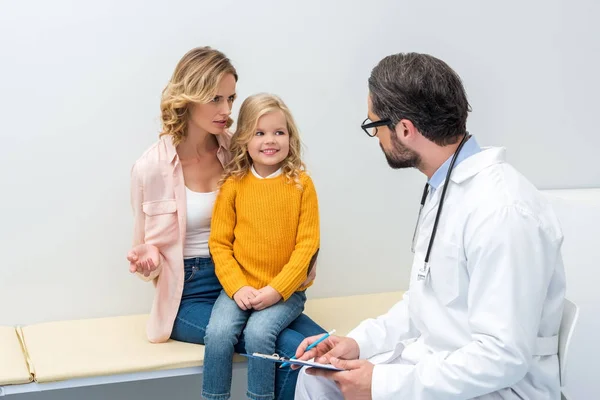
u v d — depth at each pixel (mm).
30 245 2369
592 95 2824
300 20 2492
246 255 2184
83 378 1998
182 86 2115
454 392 1520
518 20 2701
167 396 2541
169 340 2219
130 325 2354
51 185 2354
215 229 2201
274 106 2135
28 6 2242
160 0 2352
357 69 2582
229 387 2074
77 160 2363
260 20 2455
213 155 2275
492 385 1499
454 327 1638
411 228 2758
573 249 2420
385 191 2697
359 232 2697
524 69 2740
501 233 1503
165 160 2164
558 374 1626
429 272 1667
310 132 2576
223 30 2428
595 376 2404
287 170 2182
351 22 2545
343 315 2461
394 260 2760
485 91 2719
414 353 1747
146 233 2180
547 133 2805
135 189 2168
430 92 1601
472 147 1664
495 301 1491
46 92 2299
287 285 2123
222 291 2219
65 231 2393
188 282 2246
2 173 2303
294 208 2170
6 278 2363
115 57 2340
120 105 2369
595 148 2830
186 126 2189
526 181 1612
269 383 2043
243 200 2182
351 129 2615
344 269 2703
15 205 2332
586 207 2395
